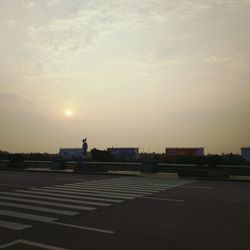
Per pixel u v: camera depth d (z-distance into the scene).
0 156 47.97
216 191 16.12
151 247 6.55
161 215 9.89
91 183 19.81
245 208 11.18
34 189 16.28
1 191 15.45
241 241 7.00
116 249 6.41
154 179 23.72
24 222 8.80
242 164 31.05
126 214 10.02
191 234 7.61
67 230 7.94
